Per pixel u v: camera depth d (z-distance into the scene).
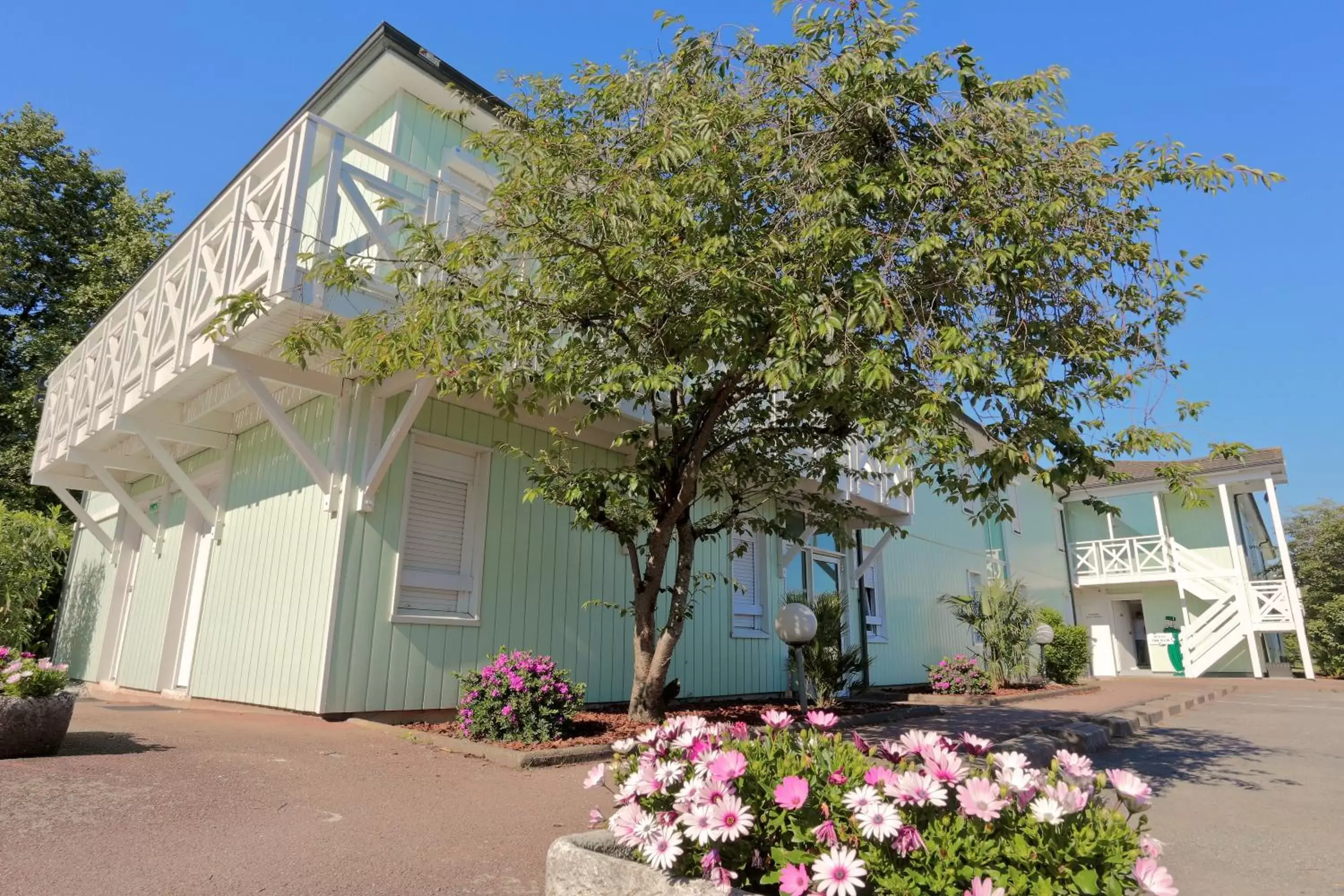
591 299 5.95
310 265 6.45
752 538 12.19
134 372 8.82
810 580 13.49
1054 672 16.38
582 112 6.78
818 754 2.73
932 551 17.98
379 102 9.23
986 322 5.29
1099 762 6.89
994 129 5.40
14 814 3.47
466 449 8.23
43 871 2.92
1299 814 4.93
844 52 5.62
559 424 8.91
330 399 7.79
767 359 5.80
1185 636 21.12
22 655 4.88
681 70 6.35
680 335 5.89
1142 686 17.38
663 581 10.04
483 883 3.12
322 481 7.17
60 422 11.70
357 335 5.82
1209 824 4.66
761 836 2.47
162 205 22.12
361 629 7.04
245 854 3.27
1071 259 5.36
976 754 2.68
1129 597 24.34
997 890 1.98
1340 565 27.98
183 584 10.30
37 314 20.95
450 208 7.38
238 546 8.74
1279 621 19.75
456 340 5.61
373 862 3.28
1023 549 22.47
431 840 3.62
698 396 6.91
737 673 11.18
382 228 6.92
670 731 2.95
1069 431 5.05
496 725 6.04
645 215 5.69
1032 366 4.80
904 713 9.21
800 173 5.65
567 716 6.23
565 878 2.71
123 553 12.41
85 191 21.67
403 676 7.26
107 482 10.76
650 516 7.14
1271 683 18.42
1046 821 2.11
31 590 12.20
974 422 6.02
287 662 7.31
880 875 2.19
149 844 3.28
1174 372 5.23
